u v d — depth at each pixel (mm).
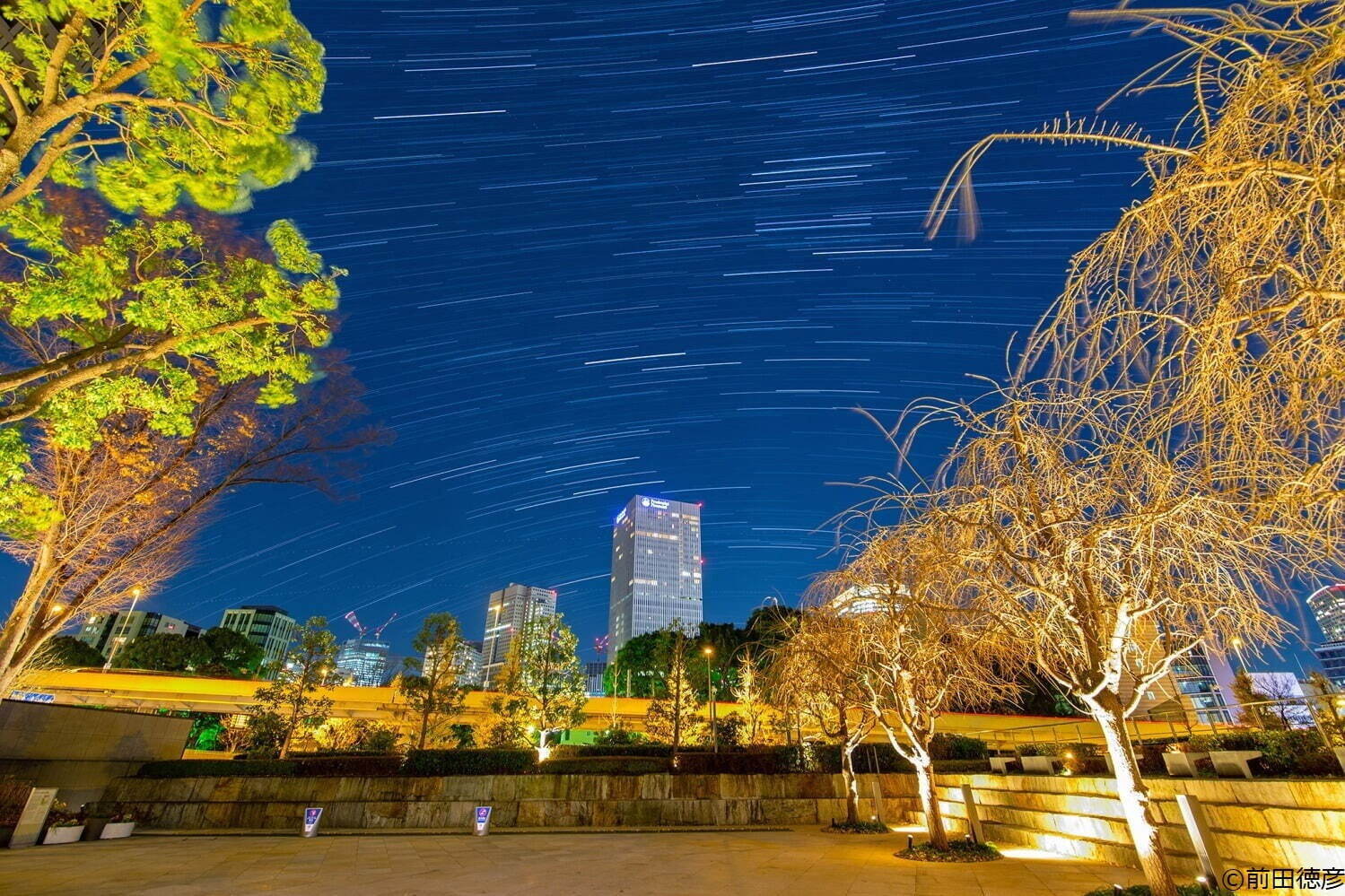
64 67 7500
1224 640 6395
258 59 8000
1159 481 5379
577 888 10609
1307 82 2863
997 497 7527
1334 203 2914
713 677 38219
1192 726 14219
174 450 15773
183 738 23406
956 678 13664
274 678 27969
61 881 10945
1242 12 3098
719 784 21641
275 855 14453
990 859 12477
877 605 13570
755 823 20859
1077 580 7863
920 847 13438
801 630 16375
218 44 7793
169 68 7434
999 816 16109
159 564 16219
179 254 11930
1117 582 7496
